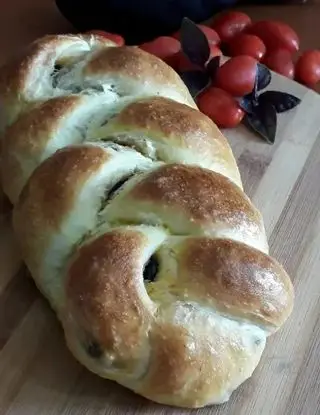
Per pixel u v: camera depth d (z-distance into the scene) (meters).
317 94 0.42
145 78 0.35
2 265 0.33
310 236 0.35
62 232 0.29
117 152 0.31
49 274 0.30
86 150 0.30
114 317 0.27
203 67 0.41
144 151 0.31
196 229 0.28
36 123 0.33
